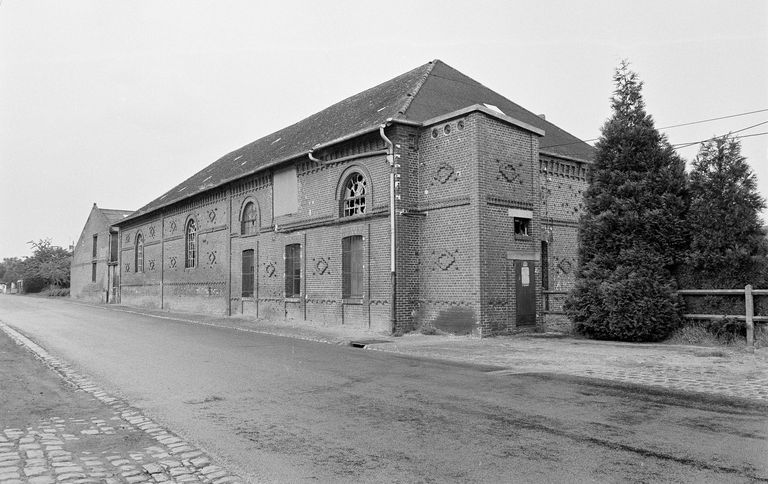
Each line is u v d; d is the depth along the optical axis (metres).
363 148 17.94
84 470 4.95
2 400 7.88
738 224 12.97
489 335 15.25
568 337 15.18
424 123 16.83
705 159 13.67
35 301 46.16
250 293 24.44
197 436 6.02
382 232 17.14
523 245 16.44
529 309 16.41
